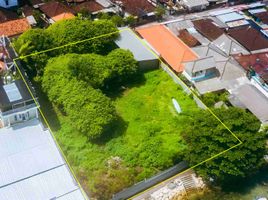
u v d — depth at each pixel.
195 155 49.72
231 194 50.59
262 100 60.56
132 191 48.78
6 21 71.00
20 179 44.09
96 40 64.94
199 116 52.00
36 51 60.62
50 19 73.69
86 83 57.22
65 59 60.00
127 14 77.50
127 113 58.25
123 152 52.12
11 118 49.16
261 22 80.06
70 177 44.97
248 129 49.78
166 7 82.38
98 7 77.06
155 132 55.25
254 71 65.38
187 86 63.12
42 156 46.53
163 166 51.00
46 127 51.84
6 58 56.59
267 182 52.31
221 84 63.22
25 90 50.53
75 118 53.16
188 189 50.53
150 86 63.53
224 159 48.59
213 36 73.12
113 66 61.03
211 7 84.06
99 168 50.03
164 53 67.75
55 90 56.03
